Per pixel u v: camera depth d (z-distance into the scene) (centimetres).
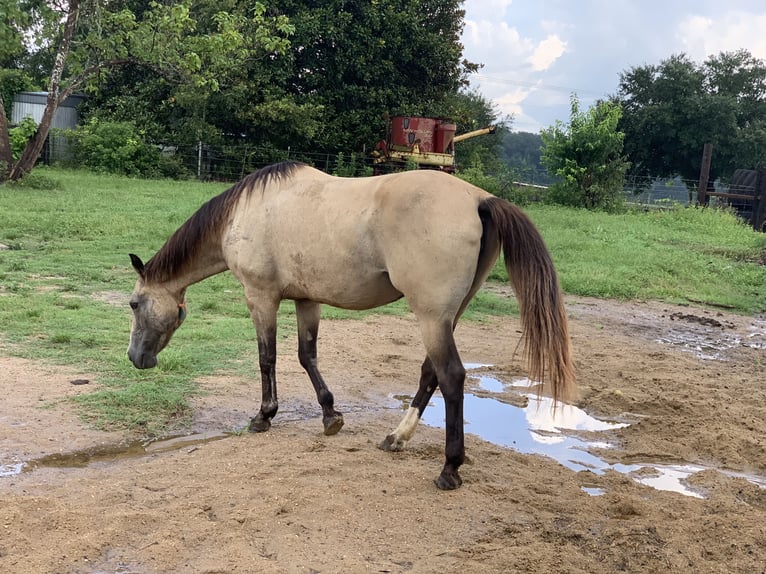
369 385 614
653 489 423
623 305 1073
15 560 305
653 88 4062
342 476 409
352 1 2791
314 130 2634
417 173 412
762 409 591
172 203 1606
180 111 2666
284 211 451
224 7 2458
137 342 514
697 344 865
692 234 1912
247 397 557
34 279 902
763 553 344
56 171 2222
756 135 3828
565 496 404
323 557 322
